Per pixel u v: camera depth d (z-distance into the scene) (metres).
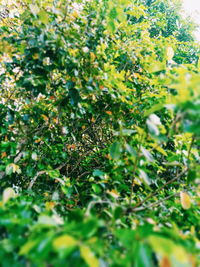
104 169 2.47
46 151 2.94
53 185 2.90
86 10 2.66
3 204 1.25
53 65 2.16
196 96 1.08
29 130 2.61
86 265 0.84
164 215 1.89
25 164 2.65
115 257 0.94
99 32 2.41
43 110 2.68
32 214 1.45
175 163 1.74
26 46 2.26
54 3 2.27
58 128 2.80
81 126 2.91
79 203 2.45
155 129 1.33
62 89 2.66
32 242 0.83
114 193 1.79
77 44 2.31
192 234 1.36
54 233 0.87
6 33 2.56
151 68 1.85
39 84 2.11
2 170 2.38
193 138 1.50
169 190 2.53
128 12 2.96
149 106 2.41
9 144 2.23
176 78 1.37
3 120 2.39
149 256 0.79
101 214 1.50
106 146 2.96
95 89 2.25
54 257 0.87
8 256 0.93
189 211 1.74
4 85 2.99
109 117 2.52
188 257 0.83
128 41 3.12
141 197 2.14
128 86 2.84
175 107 1.19
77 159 3.15
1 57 2.63
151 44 3.12
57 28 2.25
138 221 1.48
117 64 3.02
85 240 0.86
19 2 2.77
